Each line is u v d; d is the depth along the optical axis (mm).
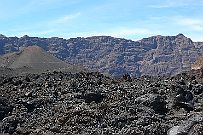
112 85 59062
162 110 49094
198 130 38688
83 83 58719
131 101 49531
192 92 58781
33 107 49875
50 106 49688
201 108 49812
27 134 42156
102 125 42219
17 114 47219
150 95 50250
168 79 68188
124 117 43438
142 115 45031
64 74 68250
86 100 50844
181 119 45000
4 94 53656
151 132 40438
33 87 57781
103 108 46500
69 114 44500
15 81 60406
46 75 66875
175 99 51594
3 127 43781
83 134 40250
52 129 41875
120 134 39750
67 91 54781
